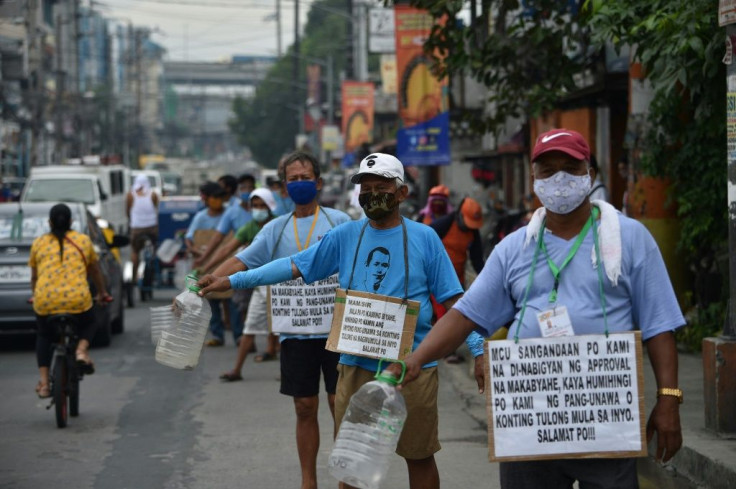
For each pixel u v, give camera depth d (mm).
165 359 5520
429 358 4320
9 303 13406
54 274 9352
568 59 12969
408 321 5473
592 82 17234
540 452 4105
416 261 5551
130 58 122562
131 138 114188
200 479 7461
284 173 7051
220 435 8898
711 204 11219
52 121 68312
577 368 4117
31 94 53094
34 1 56219
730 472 6539
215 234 13625
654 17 8852
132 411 9992
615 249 4148
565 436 4109
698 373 10008
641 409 4121
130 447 8484
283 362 6809
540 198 4145
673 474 7242
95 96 92688
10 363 13211
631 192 12273
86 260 9539
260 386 11250
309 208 7059
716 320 11352
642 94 12109
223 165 99000
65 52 81125
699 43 8680
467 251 11188
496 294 4316
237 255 6980
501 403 4117
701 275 11609
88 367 9516
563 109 18625
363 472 4211
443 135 17469
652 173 11609
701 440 7324
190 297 5539
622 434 4113
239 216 13398
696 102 11055
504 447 4109
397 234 5578
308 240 6992
